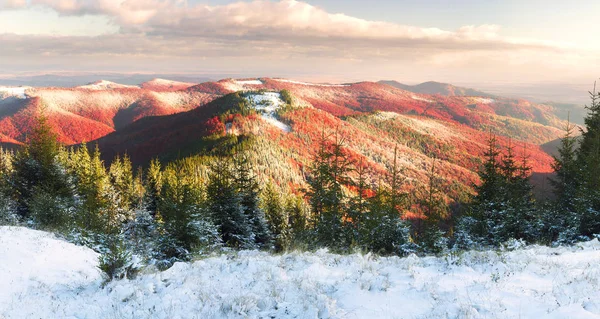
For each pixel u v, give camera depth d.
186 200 19.45
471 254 8.82
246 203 26.23
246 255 10.60
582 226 15.70
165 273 9.22
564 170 24.72
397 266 8.41
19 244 11.95
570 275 6.86
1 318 7.17
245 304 6.74
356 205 22.50
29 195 29.80
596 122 26.62
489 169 23.00
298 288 7.28
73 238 14.95
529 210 18.06
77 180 37.47
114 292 8.02
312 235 21.05
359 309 6.19
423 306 6.16
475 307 5.91
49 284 9.22
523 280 6.85
